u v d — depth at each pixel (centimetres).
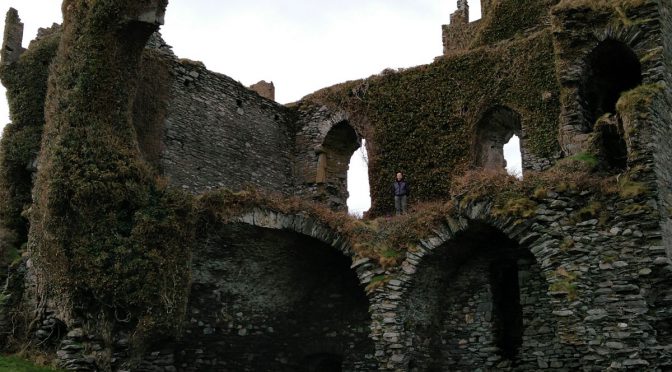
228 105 2269
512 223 1570
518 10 2477
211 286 1819
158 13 1727
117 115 1684
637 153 1504
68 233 1573
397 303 1656
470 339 1788
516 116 2139
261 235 1789
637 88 1603
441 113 2227
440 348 1811
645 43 1731
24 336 1628
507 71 2141
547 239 1523
